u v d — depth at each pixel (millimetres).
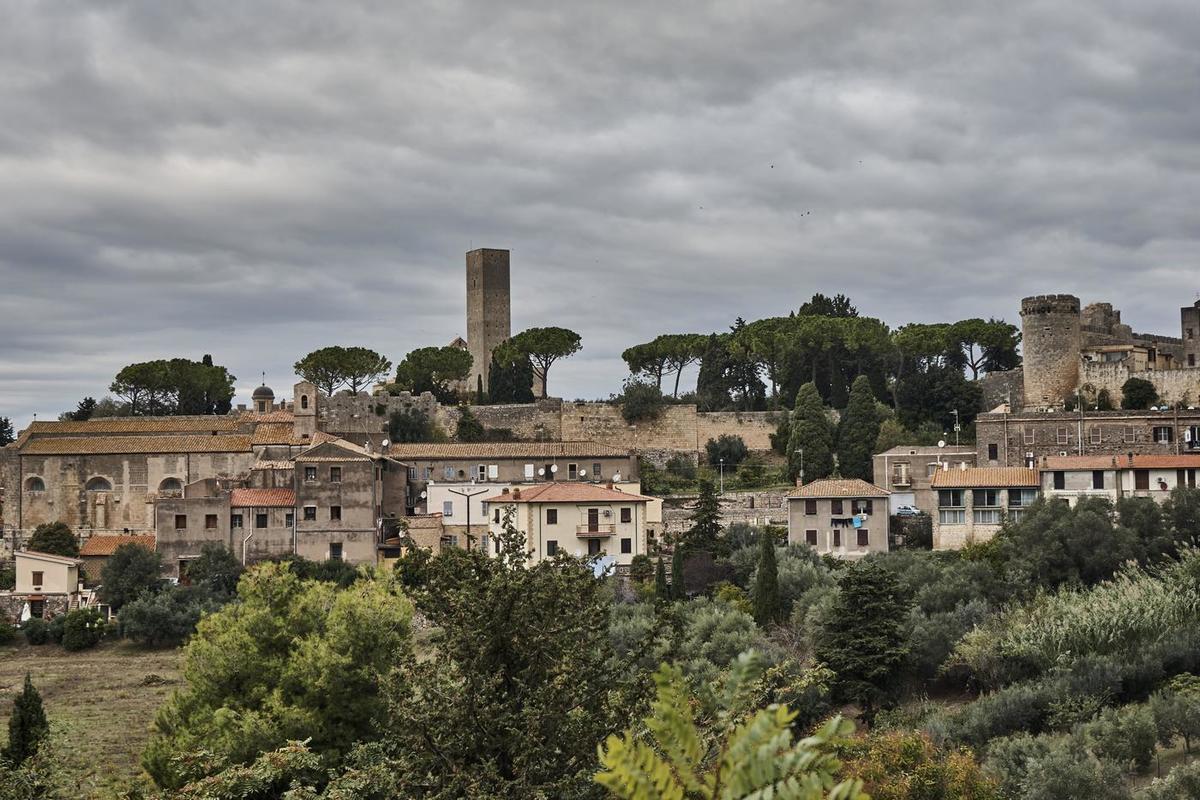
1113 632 106312
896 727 98625
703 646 110125
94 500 177625
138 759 93250
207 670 78188
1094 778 75125
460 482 171625
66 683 122000
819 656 108188
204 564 149375
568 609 45156
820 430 197500
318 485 156375
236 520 155500
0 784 56875
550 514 147125
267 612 80562
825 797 12297
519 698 42406
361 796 46844
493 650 43031
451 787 39375
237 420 186875
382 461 169125
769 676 43719
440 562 46094
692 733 12641
